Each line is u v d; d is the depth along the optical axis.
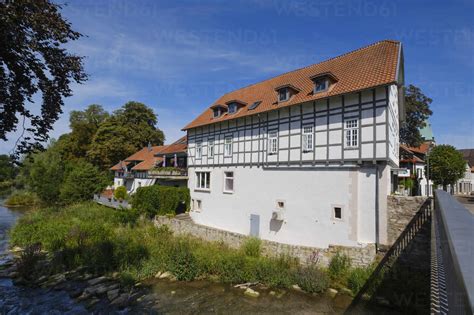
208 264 12.20
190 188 21.91
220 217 18.58
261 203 15.84
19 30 4.27
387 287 9.66
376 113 11.46
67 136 48.41
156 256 13.35
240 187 17.28
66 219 21.72
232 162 18.05
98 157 40.62
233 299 10.06
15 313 9.32
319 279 10.47
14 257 14.90
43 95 5.17
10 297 10.41
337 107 12.75
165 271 12.35
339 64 15.46
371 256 10.91
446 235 2.15
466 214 2.54
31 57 4.66
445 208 3.15
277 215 14.64
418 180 21.41
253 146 16.69
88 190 30.06
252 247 13.65
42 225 19.16
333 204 12.62
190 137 22.42
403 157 23.78
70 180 29.88
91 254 13.57
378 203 11.32
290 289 10.59
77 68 5.33
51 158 41.81
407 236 10.59
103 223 20.48
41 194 30.22
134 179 33.28
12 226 22.30
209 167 20.03
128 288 10.98
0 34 4.09
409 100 23.25
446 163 26.09
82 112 52.81
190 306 9.64
